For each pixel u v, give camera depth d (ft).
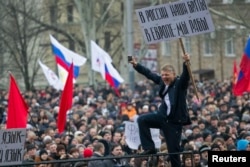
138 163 56.24
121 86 161.48
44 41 220.84
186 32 53.16
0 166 47.75
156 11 53.31
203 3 53.01
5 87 179.83
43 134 81.00
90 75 185.16
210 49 254.27
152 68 194.70
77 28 243.81
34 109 113.19
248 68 84.58
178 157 53.16
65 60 110.63
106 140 70.23
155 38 53.42
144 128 53.11
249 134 73.36
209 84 176.04
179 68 258.37
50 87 173.88
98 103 117.91
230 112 101.55
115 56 245.45
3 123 100.22
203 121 89.66
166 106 52.80
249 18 182.80
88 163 54.75
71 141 77.61
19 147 48.88
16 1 173.58
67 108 77.10
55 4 206.08
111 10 236.22
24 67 175.11
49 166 58.80
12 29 172.96
